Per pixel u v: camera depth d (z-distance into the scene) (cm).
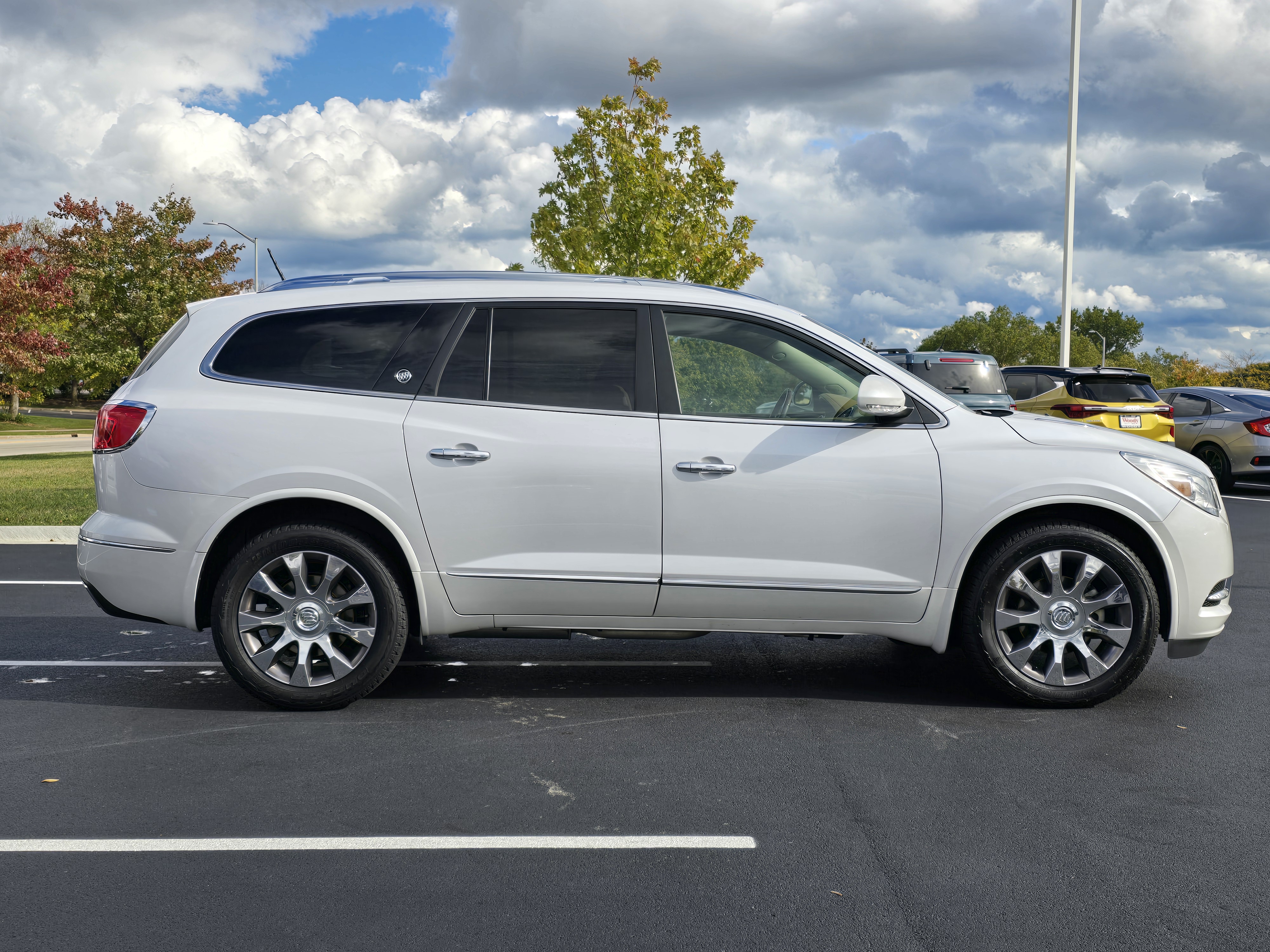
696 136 2050
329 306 488
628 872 315
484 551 475
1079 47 2075
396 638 479
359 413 473
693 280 2048
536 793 381
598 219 2070
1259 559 975
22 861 321
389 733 452
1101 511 488
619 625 485
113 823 351
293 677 479
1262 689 527
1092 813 362
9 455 2547
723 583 475
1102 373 1384
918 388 492
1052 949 270
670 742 441
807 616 483
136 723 466
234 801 371
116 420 481
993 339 12006
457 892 301
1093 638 489
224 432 471
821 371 492
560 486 471
